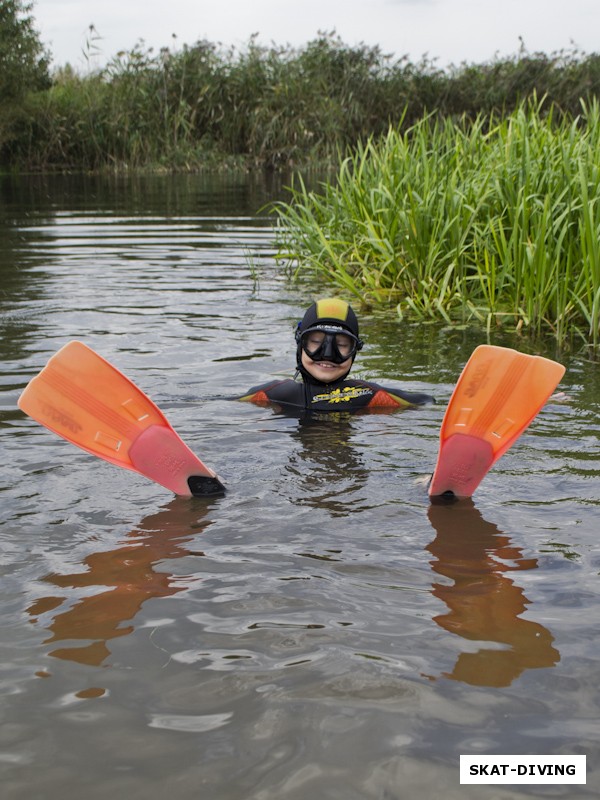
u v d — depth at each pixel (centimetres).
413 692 151
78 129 1998
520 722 142
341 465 281
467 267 599
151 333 489
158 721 144
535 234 546
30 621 176
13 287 643
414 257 610
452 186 602
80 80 2127
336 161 1953
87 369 259
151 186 1662
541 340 497
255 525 230
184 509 241
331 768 132
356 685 153
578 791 127
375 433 319
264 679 155
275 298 609
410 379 404
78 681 155
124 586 193
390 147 727
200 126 2084
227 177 1859
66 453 289
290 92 2005
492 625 174
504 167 605
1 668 159
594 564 204
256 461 285
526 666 159
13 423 322
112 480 265
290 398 360
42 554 210
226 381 392
